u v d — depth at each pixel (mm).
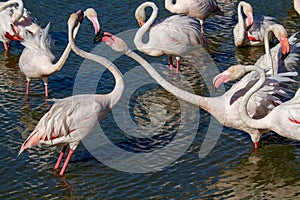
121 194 9289
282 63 11438
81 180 9641
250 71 10453
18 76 13461
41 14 16156
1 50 14875
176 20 13898
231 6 17406
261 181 9734
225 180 9695
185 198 9211
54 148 10484
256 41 15117
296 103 9852
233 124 10430
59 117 9664
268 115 10102
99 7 16609
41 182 9562
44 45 12359
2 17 14461
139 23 14281
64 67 13648
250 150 10500
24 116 11633
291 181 9727
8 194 9227
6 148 10453
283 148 10555
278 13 16625
